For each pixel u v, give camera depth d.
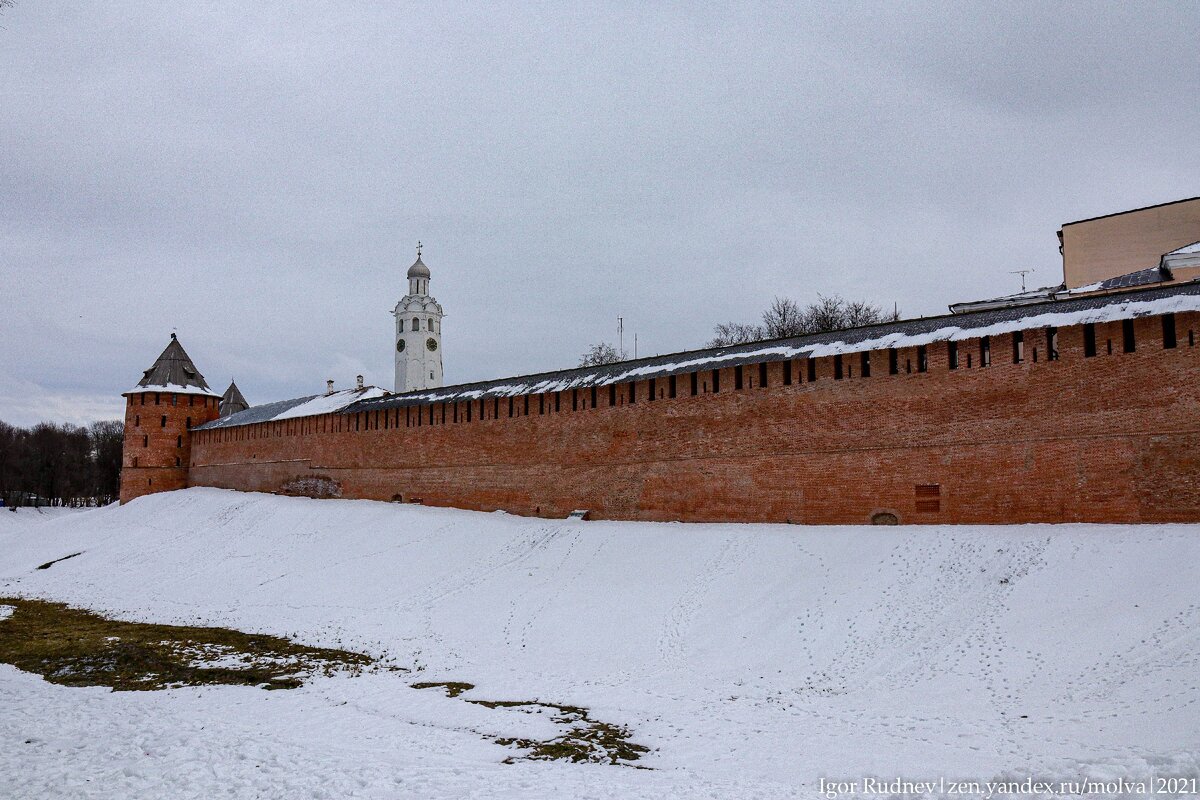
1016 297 37.78
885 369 29.59
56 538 55.31
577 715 19.14
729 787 13.59
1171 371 24.08
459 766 14.91
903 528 27.14
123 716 17.94
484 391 44.22
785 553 27.80
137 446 66.38
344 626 29.50
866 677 20.05
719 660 22.52
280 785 13.05
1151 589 20.09
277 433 57.28
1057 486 25.70
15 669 24.78
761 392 32.72
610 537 33.81
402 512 44.09
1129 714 15.45
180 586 39.09
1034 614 20.69
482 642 26.22
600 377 38.75
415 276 96.94
